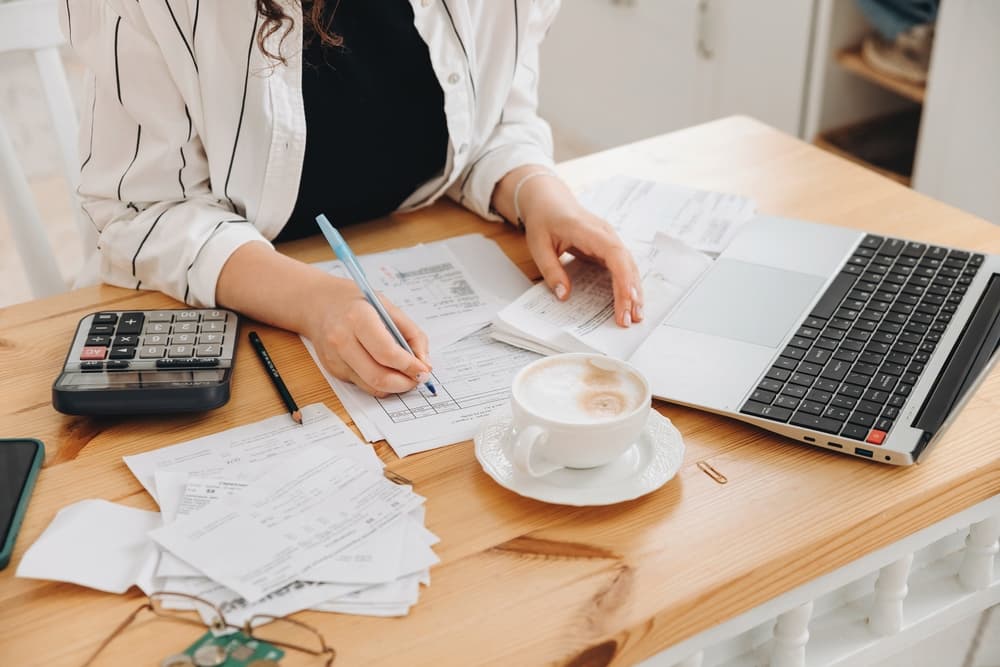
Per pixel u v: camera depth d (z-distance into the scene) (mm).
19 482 740
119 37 937
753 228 1053
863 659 834
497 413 804
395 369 832
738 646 833
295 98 996
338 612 636
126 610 641
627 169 1232
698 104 2441
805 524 708
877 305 914
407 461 769
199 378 829
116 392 800
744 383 826
